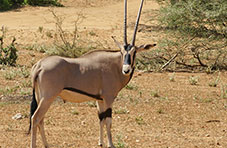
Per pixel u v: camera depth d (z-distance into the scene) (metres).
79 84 12.91
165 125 16.89
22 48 37.12
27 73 25.78
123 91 22.52
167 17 30.12
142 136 15.28
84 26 50.91
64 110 18.72
